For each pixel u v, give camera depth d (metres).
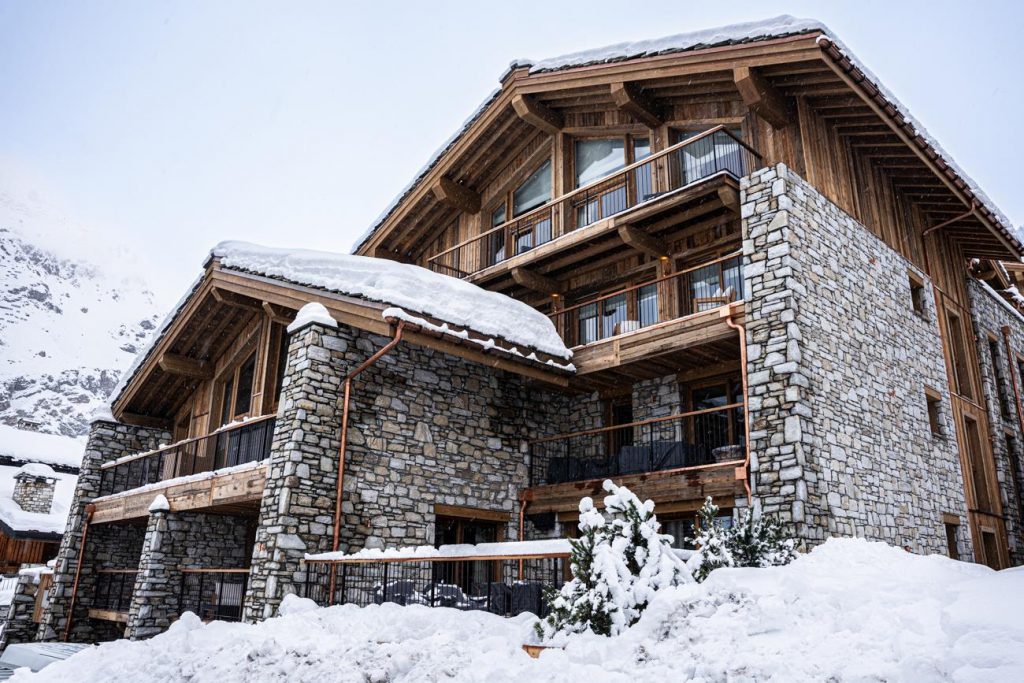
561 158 15.49
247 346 15.62
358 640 7.62
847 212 12.41
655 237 13.36
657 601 6.04
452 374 13.03
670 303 13.30
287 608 9.41
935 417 13.76
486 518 12.90
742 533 7.92
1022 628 4.27
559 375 13.23
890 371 12.43
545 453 14.30
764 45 11.41
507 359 12.34
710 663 5.03
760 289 10.84
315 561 10.21
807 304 10.73
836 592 5.71
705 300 11.97
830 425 10.49
